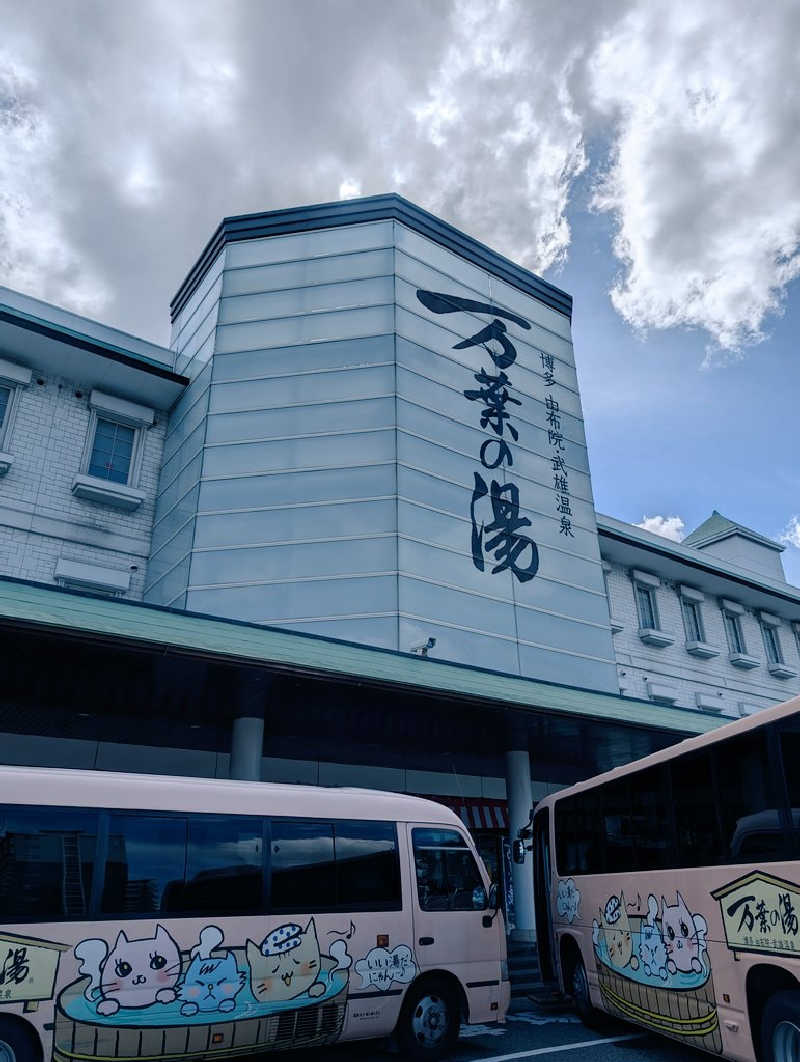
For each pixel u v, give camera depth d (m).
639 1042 7.84
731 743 6.21
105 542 17.48
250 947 5.97
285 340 18.84
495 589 17.80
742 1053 5.61
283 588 15.93
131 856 5.79
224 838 6.25
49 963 5.19
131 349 19.78
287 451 17.42
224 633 10.72
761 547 32.84
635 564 25.73
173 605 16.14
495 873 15.96
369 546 16.42
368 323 19.12
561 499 20.58
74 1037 5.13
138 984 5.43
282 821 6.62
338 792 7.24
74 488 17.23
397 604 15.77
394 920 6.83
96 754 12.27
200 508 16.55
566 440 21.69
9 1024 5.01
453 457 18.62
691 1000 6.30
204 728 13.12
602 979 7.98
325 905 6.49
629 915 7.48
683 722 15.16
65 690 10.65
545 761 17.22
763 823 5.67
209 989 5.69
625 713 14.17
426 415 18.56
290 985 6.05
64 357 17.92
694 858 6.49
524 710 11.91
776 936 5.36
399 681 10.61
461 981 7.10
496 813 16.31
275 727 13.28
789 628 30.88
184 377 19.30
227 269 19.92
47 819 5.59
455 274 21.36
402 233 20.69
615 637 24.12
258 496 16.84
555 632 18.50
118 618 9.64
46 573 16.31
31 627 7.98
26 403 17.53
